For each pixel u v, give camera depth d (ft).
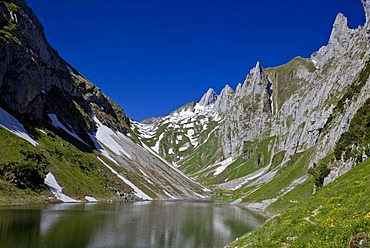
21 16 506.89
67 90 606.55
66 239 137.69
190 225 206.69
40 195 282.77
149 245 141.28
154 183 566.77
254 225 214.07
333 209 92.32
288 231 89.04
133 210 284.82
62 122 508.12
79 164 404.57
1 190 250.16
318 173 255.70
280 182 423.64
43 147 371.97
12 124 361.10
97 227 174.81
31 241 128.47
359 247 57.57
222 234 175.73
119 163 542.57
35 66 442.09
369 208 77.00
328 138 388.16
